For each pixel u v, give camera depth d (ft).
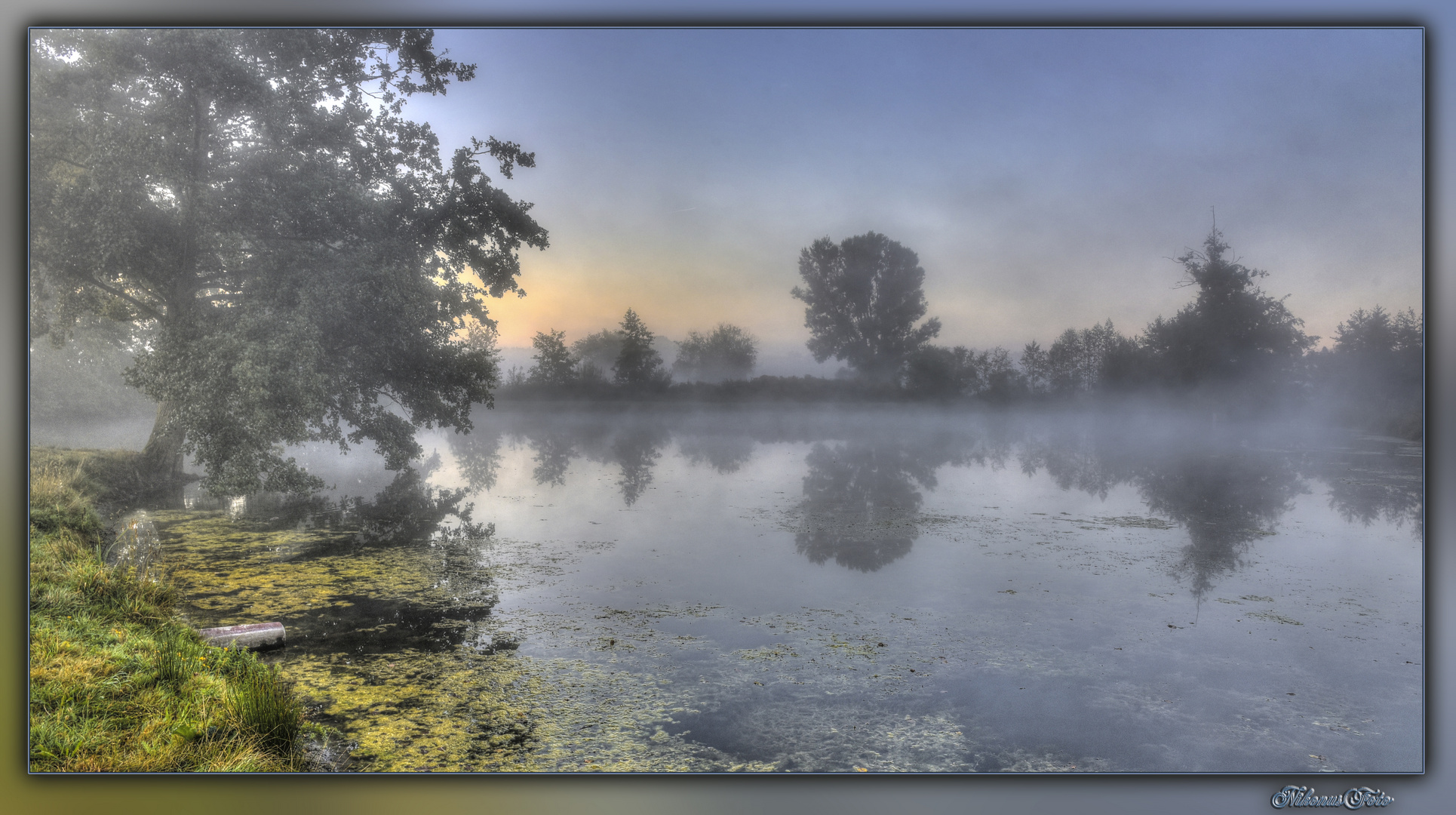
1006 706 17.44
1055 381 122.11
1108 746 15.66
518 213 60.39
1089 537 35.83
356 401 54.39
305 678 18.67
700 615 23.82
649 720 16.53
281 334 41.91
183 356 42.42
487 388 59.00
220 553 32.07
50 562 21.80
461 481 55.72
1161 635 22.21
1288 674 19.45
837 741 15.66
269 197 44.62
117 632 18.54
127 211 41.50
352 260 47.16
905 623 23.07
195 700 15.89
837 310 142.41
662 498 47.91
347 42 51.49
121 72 40.98
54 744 13.91
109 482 45.21
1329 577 28.68
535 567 29.99
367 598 25.45
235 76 42.55
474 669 19.27
